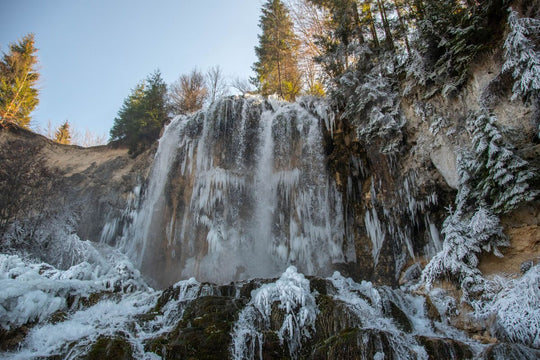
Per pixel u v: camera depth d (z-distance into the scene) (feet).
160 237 44.04
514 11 22.99
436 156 29.96
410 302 23.76
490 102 25.11
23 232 38.19
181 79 88.99
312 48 67.87
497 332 18.74
